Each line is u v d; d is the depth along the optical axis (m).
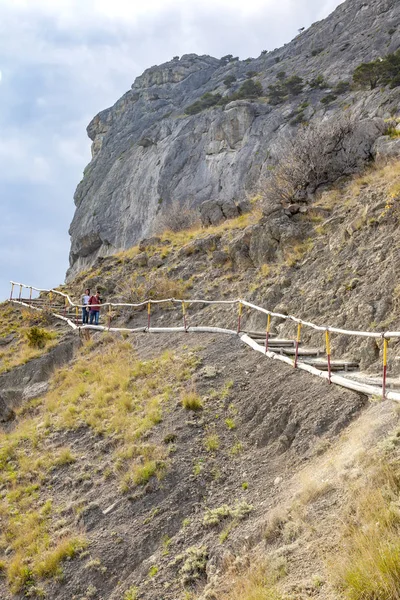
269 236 17.91
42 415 13.98
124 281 21.91
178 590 6.61
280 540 6.05
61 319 22.28
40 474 10.88
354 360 10.86
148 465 9.41
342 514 5.61
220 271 19.42
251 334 14.07
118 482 9.59
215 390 11.49
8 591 8.07
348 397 8.91
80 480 10.16
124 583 7.32
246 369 12.02
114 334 18.14
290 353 12.08
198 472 8.98
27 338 20.30
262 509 7.25
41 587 7.87
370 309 11.70
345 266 14.16
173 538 7.71
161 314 18.70
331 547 5.21
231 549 6.65
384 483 5.65
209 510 7.91
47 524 9.23
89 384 14.74
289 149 21.59
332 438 8.11
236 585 5.79
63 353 18.30
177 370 13.05
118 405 12.48
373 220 14.62
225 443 9.65
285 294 15.20
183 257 21.94
